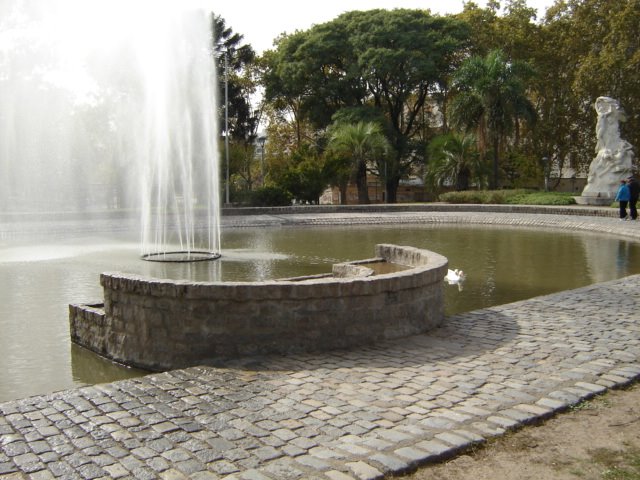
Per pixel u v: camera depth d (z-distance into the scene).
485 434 4.52
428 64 41.03
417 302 7.69
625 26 38.09
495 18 46.47
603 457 4.20
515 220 27.52
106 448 4.39
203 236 23.38
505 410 4.98
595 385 5.59
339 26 44.25
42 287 11.88
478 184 38.00
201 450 4.32
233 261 15.50
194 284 6.76
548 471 4.02
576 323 8.10
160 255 16.75
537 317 8.48
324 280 7.13
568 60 44.47
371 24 42.44
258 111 52.41
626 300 9.52
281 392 5.55
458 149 37.28
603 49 39.91
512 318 8.45
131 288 7.10
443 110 47.34
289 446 4.36
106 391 5.62
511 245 19.09
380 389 5.57
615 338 7.30
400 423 4.74
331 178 38.47
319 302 6.94
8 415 5.05
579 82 40.31
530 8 46.31
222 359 6.75
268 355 6.81
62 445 4.46
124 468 4.07
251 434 4.59
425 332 7.78
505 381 5.74
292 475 3.92
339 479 3.86
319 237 22.52
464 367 6.23
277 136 52.97
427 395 5.38
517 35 44.66
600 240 20.38
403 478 3.93
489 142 37.75
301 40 45.03
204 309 6.77
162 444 4.44
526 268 14.32
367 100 48.38
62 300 10.73
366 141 38.38
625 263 14.91
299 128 52.06
